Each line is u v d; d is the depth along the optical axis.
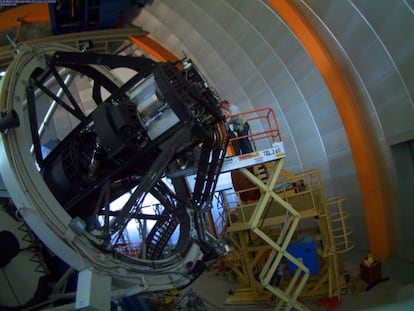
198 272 5.67
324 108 11.76
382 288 8.80
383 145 10.03
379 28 8.56
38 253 5.13
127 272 4.50
